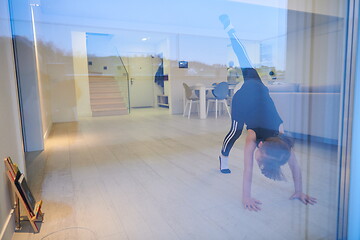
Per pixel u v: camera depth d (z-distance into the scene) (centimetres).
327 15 103
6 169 96
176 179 152
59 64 438
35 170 172
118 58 575
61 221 106
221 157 168
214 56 470
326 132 99
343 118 89
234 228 100
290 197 118
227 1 400
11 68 121
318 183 102
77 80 495
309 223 98
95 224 104
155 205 120
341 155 91
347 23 87
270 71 205
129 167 177
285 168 130
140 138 273
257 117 147
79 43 482
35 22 329
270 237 93
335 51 96
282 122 136
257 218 105
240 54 192
